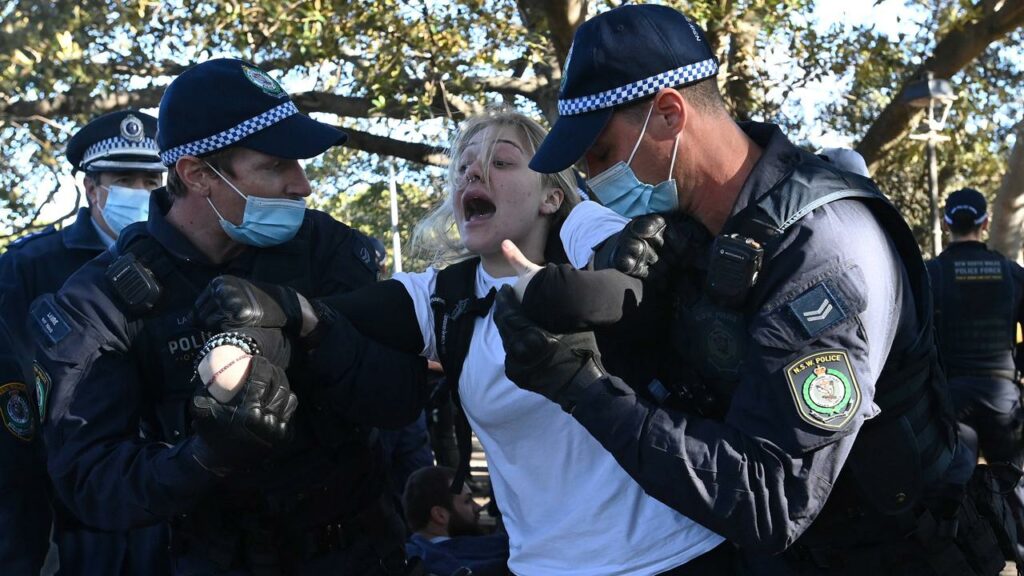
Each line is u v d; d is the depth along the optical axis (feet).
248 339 6.45
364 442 7.91
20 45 29.55
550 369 5.71
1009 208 37.58
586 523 6.57
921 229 48.83
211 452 6.38
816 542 6.46
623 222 7.04
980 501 7.41
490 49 32.48
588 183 6.40
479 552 11.72
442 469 13.33
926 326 6.08
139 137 10.70
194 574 7.57
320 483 7.54
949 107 34.81
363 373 7.10
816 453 5.46
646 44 5.96
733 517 5.44
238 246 7.73
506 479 6.91
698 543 6.56
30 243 11.01
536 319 5.76
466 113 32.78
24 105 33.04
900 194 49.19
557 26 26.53
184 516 7.54
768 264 5.64
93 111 33.04
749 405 5.56
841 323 5.49
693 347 6.09
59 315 7.26
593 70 6.00
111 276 7.27
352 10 30.07
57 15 29.94
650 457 5.53
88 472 6.98
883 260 5.75
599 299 5.77
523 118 7.34
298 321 6.81
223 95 7.32
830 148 11.66
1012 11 32.71
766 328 5.56
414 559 8.30
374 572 7.90
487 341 6.87
